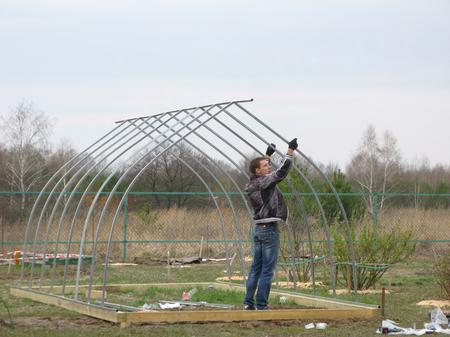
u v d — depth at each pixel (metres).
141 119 13.38
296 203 17.69
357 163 52.44
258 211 11.32
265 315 10.97
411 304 13.49
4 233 24.97
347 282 15.62
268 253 11.26
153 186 29.47
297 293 13.67
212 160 14.88
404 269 20.91
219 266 21.70
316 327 10.48
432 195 25.45
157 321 10.52
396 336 9.85
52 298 12.80
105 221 25.06
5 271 19.61
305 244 19.61
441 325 11.02
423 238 25.92
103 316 10.78
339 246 15.97
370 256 15.84
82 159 14.16
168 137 11.93
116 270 20.39
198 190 30.61
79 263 12.00
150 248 24.53
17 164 41.03
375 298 14.20
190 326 10.31
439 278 14.49
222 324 10.55
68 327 10.18
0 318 10.62
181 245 24.75
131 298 13.94
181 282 17.34
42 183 40.62
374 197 24.52
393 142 51.75
